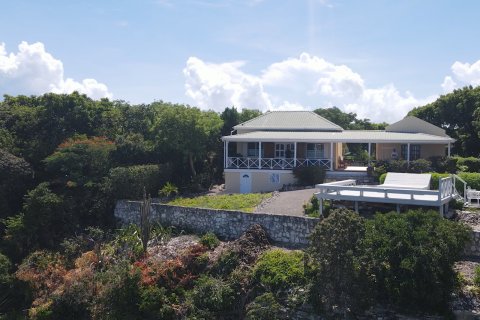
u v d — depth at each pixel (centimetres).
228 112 4372
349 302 1502
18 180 2991
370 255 1523
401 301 1501
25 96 4116
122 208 2833
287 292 1711
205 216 2419
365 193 2175
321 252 1552
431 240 1507
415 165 3058
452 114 4675
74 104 3762
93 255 2241
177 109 3634
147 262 2064
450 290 1495
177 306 1789
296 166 3362
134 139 3588
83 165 3064
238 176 3456
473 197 2303
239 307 1767
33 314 2009
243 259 1939
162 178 3341
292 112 4138
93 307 1916
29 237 2536
